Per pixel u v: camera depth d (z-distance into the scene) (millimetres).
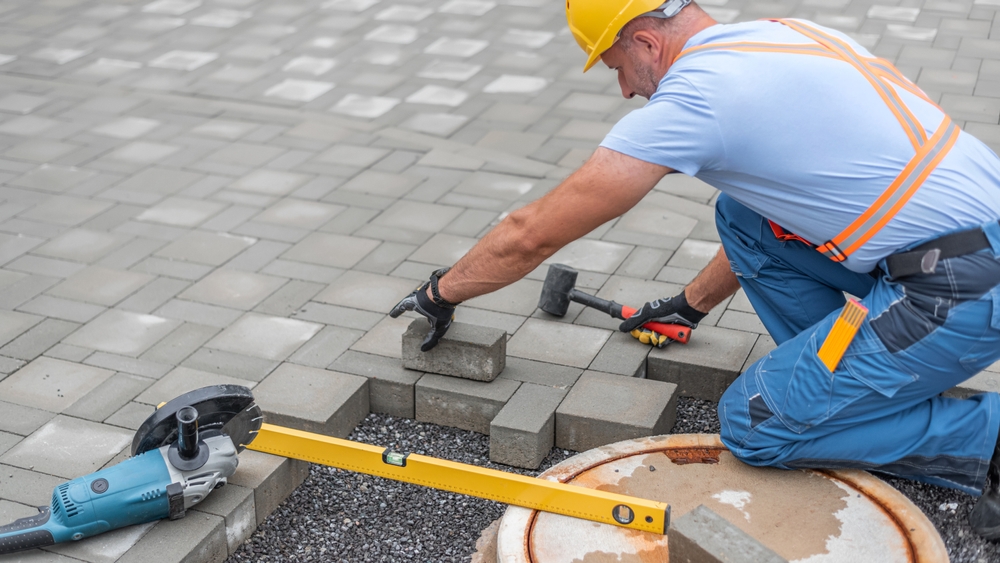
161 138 6113
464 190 5359
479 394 3428
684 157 2553
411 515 3098
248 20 8586
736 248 3164
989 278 2469
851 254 2668
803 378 2723
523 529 2709
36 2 9156
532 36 8070
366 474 3148
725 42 2592
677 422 3518
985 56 7105
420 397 3518
